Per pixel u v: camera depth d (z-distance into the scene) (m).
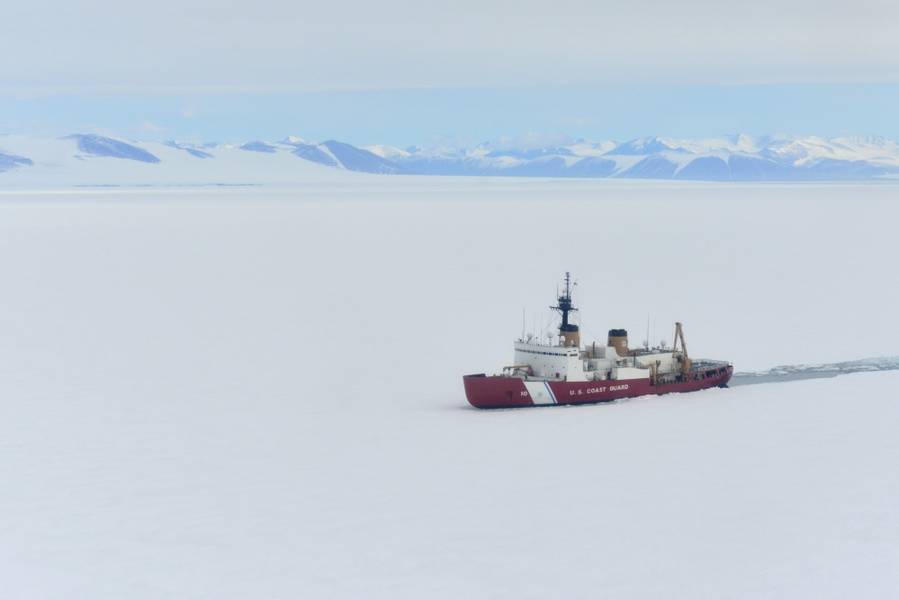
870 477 71.19
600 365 96.62
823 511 64.94
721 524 63.06
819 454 76.69
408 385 101.19
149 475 72.88
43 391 98.50
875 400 93.56
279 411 90.94
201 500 67.81
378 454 77.69
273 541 61.12
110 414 89.62
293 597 54.31
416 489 69.75
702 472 72.75
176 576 56.72
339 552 59.59
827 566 57.16
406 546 60.31
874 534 61.19
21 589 55.41
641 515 64.75
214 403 93.81
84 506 66.81
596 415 89.19
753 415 88.62
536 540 61.03
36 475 72.88
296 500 67.81
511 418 88.38
